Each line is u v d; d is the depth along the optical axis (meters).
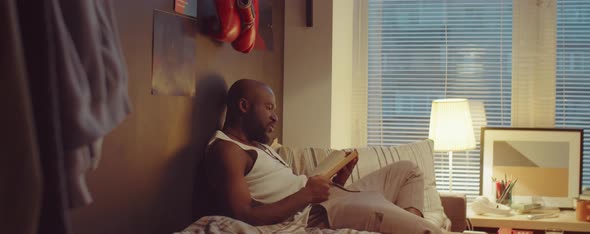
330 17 3.67
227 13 2.69
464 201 3.34
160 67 2.34
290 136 3.73
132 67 2.17
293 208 2.31
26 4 1.09
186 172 2.58
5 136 1.04
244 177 2.45
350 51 4.24
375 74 4.28
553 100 4.05
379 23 4.27
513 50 4.11
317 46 3.69
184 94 2.53
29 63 1.09
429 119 4.22
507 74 4.14
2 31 1.03
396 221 2.26
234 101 2.70
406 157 3.17
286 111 3.73
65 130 1.23
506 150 3.98
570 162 3.92
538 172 3.94
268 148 2.77
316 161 3.02
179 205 2.53
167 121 2.42
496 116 4.15
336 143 3.87
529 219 3.53
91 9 1.33
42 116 1.09
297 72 3.71
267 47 3.44
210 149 2.44
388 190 2.80
